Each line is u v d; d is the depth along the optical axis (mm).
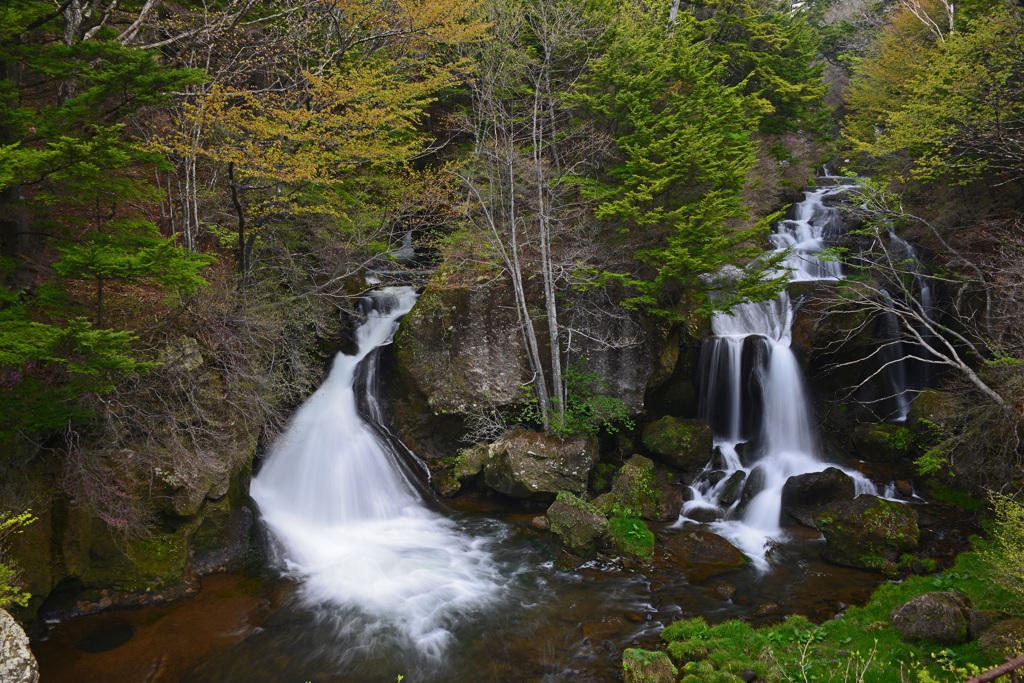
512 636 8125
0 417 6488
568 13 13734
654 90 13078
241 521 10031
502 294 13211
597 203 13531
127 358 6430
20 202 7422
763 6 21734
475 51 13703
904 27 21312
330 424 12336
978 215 14641
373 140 11344
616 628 8320
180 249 6789
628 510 11555
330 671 7348
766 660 7348
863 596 9055
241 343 10484
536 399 12945
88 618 8031
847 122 23469
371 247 13266
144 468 8523
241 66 11695
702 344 14117
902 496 12023
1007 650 6766
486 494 12500
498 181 13195
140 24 9812
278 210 11461
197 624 8125
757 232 12367
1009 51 13156
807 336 14438
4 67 7938
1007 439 10641
